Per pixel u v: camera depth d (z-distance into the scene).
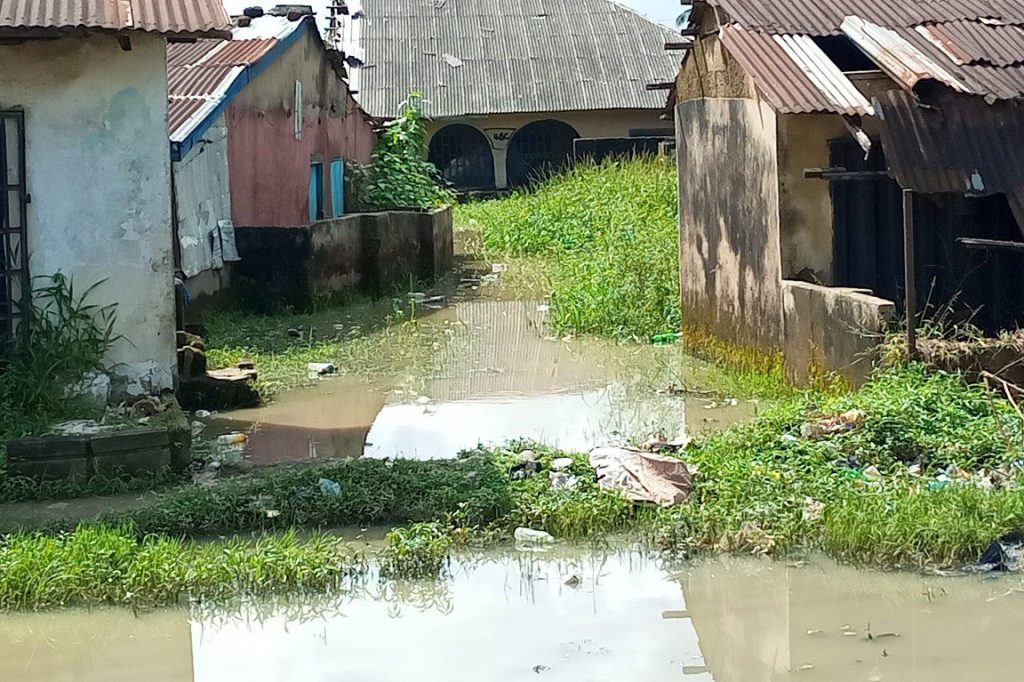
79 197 10.53
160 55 10.63
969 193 11.17
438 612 7.25
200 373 12.48
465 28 36.75
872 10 12.88
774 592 7.41
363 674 6.39
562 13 37.41
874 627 6.83
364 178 23.69
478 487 8.87
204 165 16.09
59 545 7.78
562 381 13.35
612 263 17.78
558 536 8.38
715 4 12.95
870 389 10.16
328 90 21.83
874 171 11.72
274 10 19.91
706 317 14.12
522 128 34.50
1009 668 6.24
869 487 8.50
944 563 7.62
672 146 28.48
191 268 15.42
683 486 8.84
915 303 10.98
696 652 6.59
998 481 8.62
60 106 10.45
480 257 24.11
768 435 9.66
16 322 10.42
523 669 6.40
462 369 14.07
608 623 7.03
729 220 13.34
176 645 6.88
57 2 10.46
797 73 11.71
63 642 6.93
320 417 11.93
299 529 8.57
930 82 11.59
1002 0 13.17
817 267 12.05
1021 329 11.07
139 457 9.44
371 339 15.88
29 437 9.28
